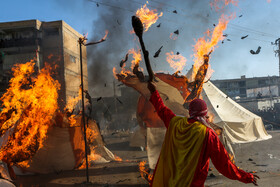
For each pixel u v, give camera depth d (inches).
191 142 69.5
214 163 69.3
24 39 1202.0
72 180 301.0
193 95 293.7
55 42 1245.7
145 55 70.4
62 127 336.8
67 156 359.9
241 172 69.1
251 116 603.8
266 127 1056.2
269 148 512.7
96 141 371.9
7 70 1136.2
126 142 727.1
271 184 241.0
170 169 70.8
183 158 69.1
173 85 309.0
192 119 73.6
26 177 327.9
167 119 79.6
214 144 68.6
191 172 67.6
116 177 305.6
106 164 404.5
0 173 204.2
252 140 584.4
